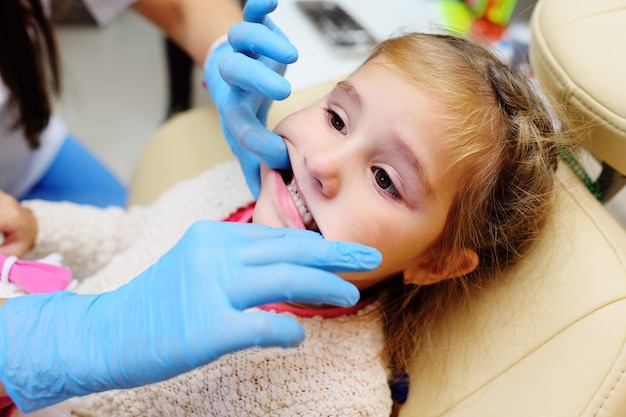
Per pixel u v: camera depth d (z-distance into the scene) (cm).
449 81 59
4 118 92
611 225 60
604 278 56
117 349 47
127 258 75
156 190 96
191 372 60
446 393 63
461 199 60
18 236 74
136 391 60
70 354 48
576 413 53
